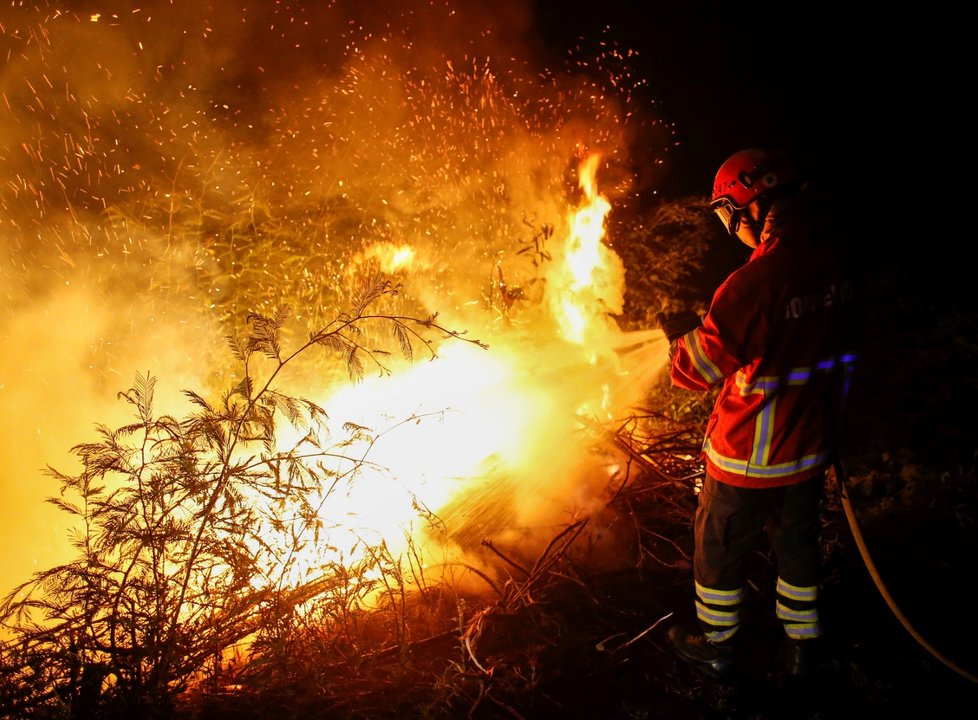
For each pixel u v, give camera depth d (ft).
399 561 11.16
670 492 14.07
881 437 16.51
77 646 9.17
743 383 9.50
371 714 9.83
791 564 10.30
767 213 9.83
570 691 10.41
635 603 12.17
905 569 12.78
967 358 17.78
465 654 10.90
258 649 10.11
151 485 9.59
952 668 10.27
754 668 10.85
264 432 10.03
